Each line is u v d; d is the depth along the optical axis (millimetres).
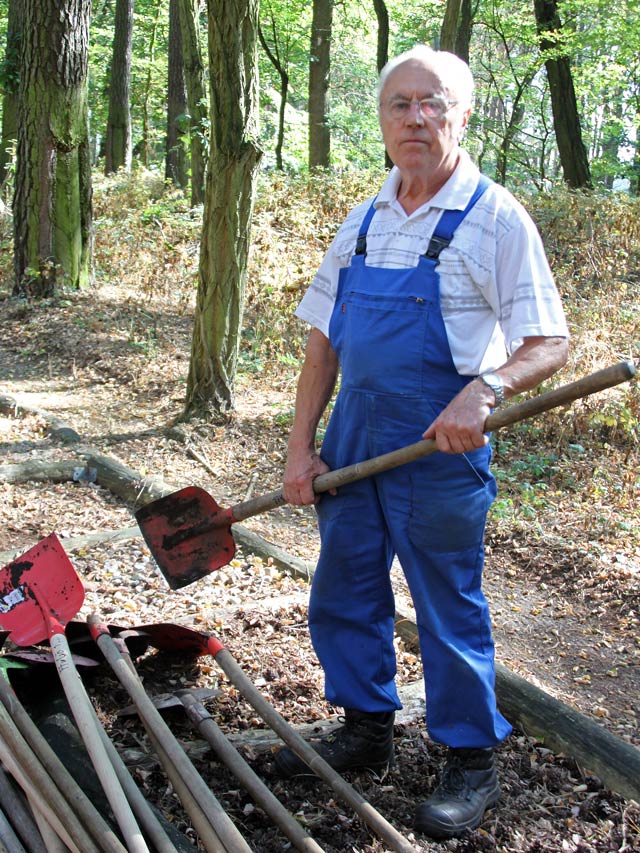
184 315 9586
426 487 2650
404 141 2533
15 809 2377
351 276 2738
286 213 11617
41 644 3352
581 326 7691
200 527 3203
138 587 4332
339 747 2924
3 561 4477
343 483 2748
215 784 2811
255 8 6000
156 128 31031
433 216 2596
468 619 2744
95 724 2531
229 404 6758
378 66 18859
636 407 6512
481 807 2727
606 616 4281
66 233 10203
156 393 7531
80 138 10203
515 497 5594
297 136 23609
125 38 20391
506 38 19781
